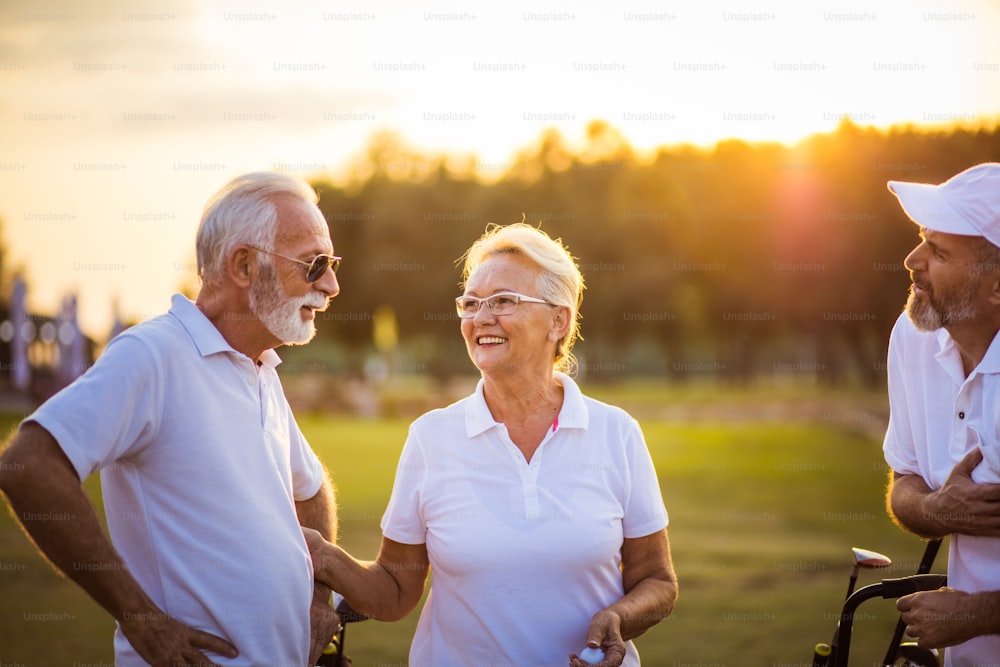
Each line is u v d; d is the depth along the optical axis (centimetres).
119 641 249
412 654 296
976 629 246
